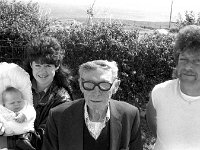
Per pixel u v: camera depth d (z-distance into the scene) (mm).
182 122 2730
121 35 5559
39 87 3326
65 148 2602
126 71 5578
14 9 6055
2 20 5777
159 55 5531
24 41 5590
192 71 2598
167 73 5590
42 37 3295
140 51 5527
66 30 5586
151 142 5367
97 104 2496
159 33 5820
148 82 5664
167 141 2814
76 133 2576
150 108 2971
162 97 2834
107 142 2586
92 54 5484
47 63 3174
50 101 3203
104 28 5562
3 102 3223
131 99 5754
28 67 3371
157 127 2887
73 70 5496
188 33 2596
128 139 2650
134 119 2701
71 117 2615
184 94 2719
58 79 3324
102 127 2580
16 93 3176
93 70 2465
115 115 2607
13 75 3223
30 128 3109
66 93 3281
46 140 2752
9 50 5633
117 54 5480
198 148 2711
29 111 3158
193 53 2551
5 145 3090
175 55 2736
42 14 6203
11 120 3086
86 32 5535
